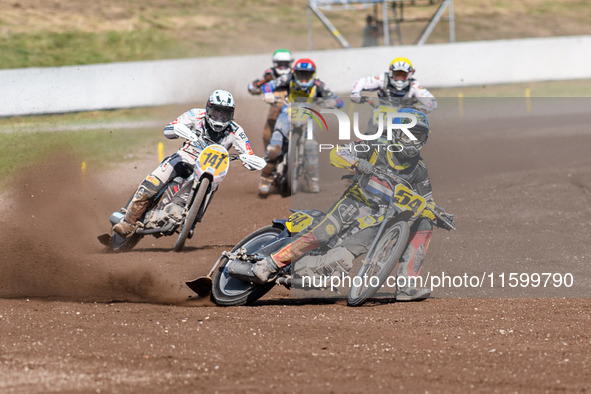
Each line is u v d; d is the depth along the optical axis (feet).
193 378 50.19
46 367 51.16
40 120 229.45
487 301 76.48
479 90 297.74
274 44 380.78
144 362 53.26
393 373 52.44
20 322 63.31
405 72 116.57
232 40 375.66
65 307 70.03
